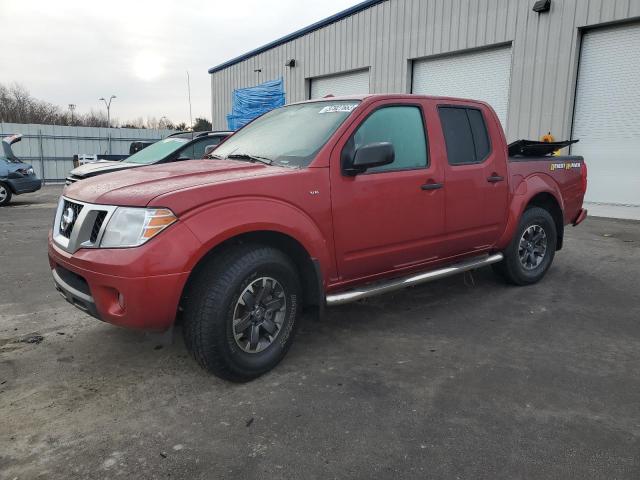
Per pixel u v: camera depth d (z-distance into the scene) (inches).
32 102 1765.5
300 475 96.2
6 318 178.9
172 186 125.2
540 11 451.5
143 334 163.6
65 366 141.6
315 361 145.6
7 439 107.3
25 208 526.9
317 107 168.6
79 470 97.5
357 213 149.3
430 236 171.0
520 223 207.5
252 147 166.9
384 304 195.0
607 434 109.0
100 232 120.3
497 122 196.5
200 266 125.7
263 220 128.0
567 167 230.8
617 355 148.9
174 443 106.2
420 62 576.4
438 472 96.8
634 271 243.3
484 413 117.5
